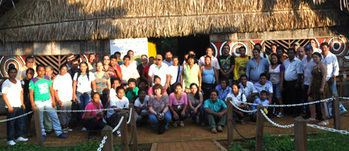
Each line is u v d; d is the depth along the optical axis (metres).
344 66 10.72
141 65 10.18
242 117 8.60
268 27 10.46
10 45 10.70
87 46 10.74
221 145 6.82
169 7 10.57
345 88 10.68
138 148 7.06
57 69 10.74
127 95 8.91
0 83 10.72
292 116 9.16
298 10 10.58
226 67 9.66
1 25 10.58
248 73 9.42
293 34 10.70
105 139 4.39
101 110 7.57
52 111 7.76
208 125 8.68
